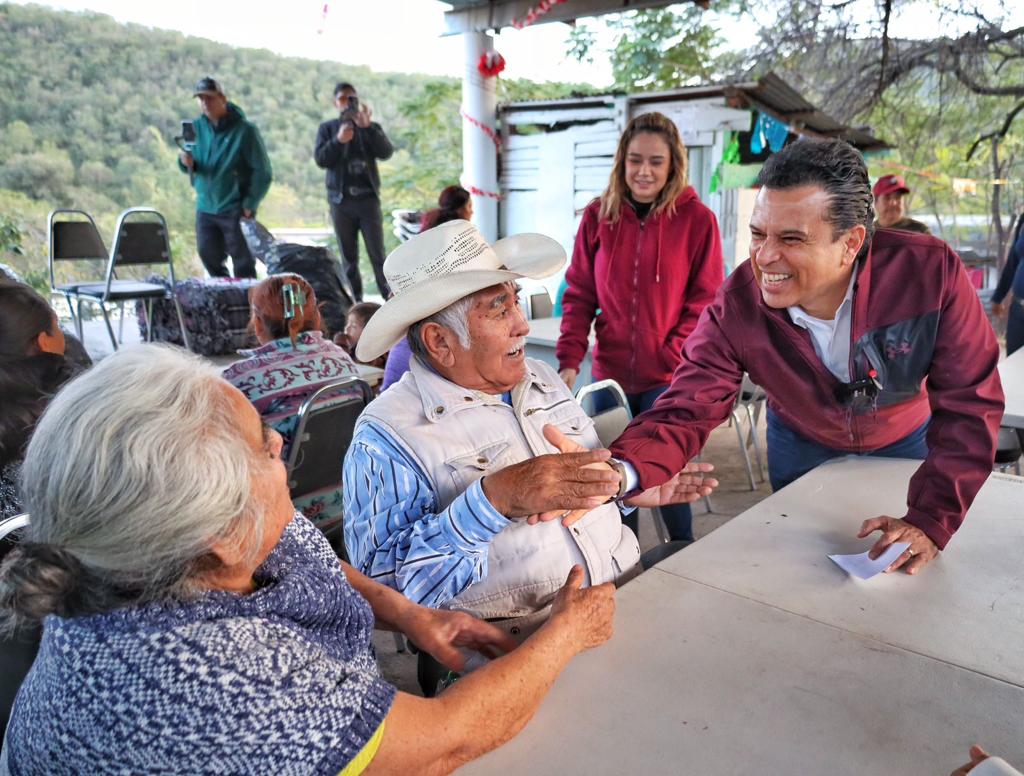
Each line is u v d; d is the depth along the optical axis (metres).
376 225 5.98
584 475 1.09
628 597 1.17
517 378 1.33
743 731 0.86
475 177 6.69
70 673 0.62
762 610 1.12
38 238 7.92
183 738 0.61
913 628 1.07
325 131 5.75
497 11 5.91
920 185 11.67
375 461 1.22
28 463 0.65
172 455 0.63
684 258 2.45
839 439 1.67
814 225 1.22
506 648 1.14
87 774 0.61
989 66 9.32
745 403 3.54
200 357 0.74
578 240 2.71
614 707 0.91
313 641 0.76
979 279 8.22
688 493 1.52
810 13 9.23
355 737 0.68
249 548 0.71
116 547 0.62
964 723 0.87
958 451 1.31
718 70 12.07
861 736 0.85
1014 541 1.33
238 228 5.64
